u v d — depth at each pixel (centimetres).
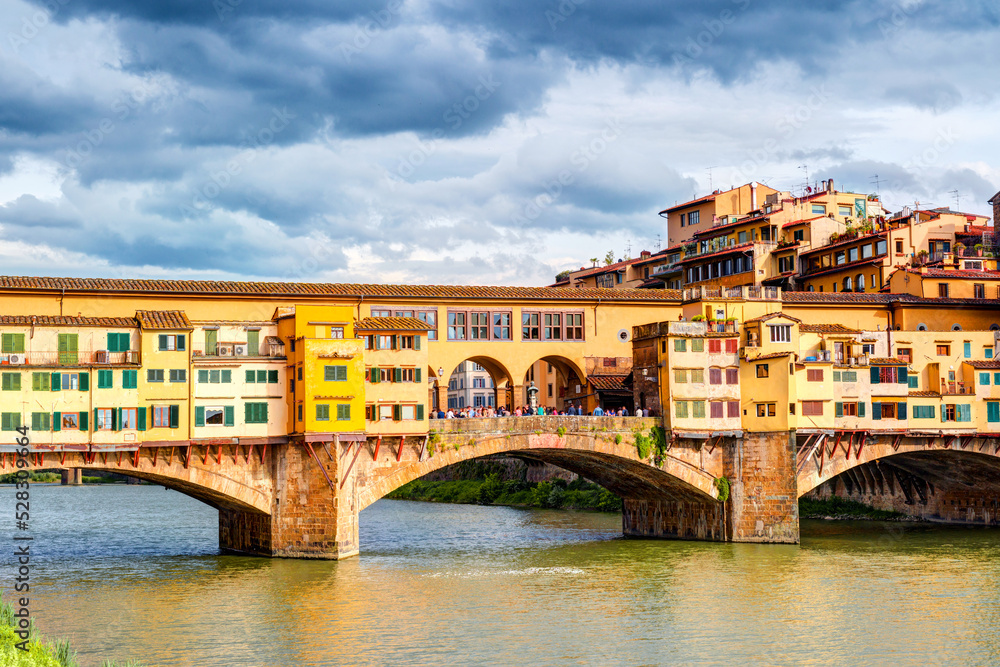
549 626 6162
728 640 5894
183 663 5400
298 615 6347
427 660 5491
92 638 5822
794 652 5684
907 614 6475
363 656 5550
